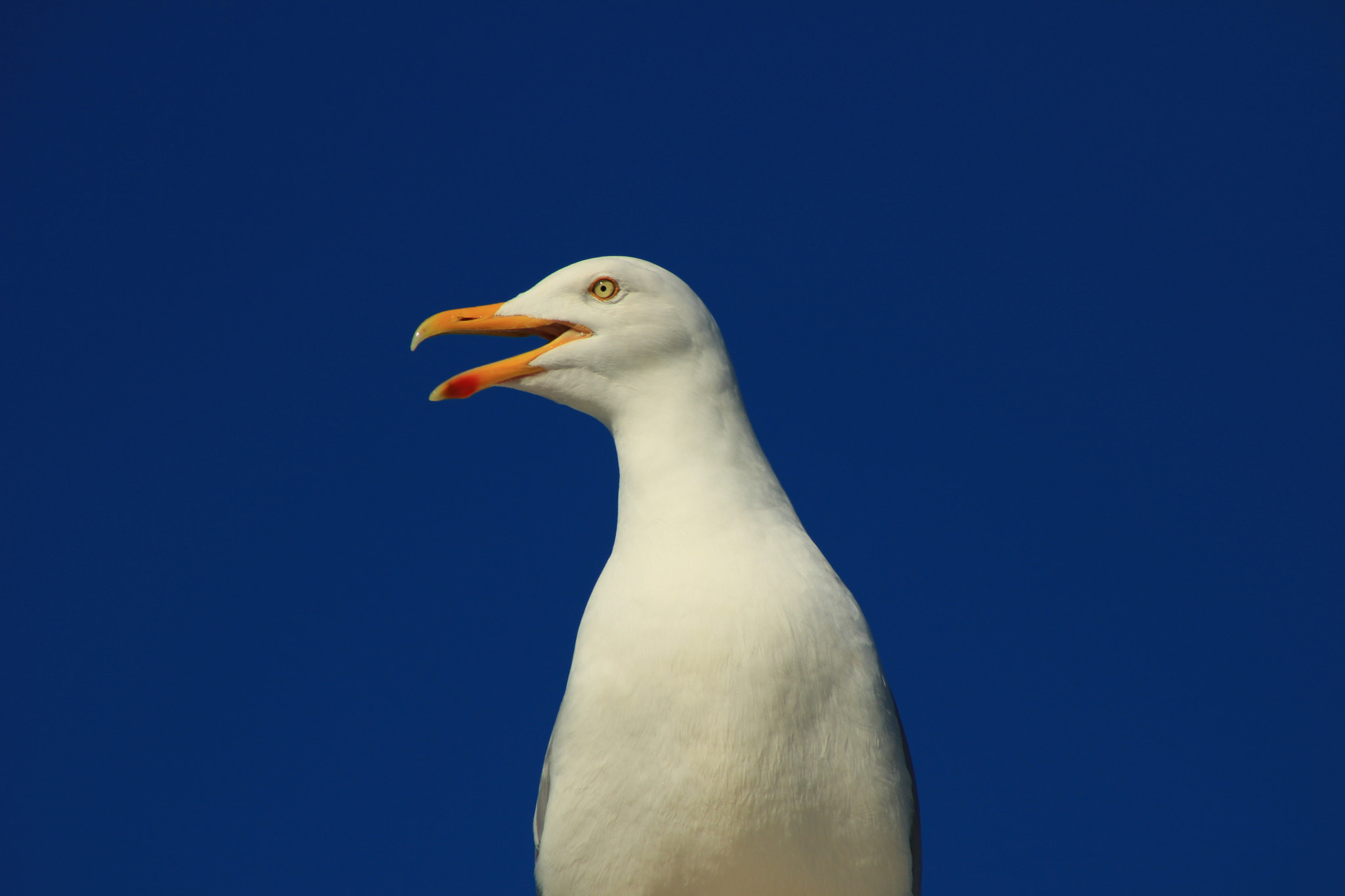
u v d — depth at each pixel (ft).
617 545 27.50
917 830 26.86
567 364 28.45
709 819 24.18
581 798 24.95
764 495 27.07
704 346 28.40
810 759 24.36
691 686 24.30
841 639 25.20
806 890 24.93
